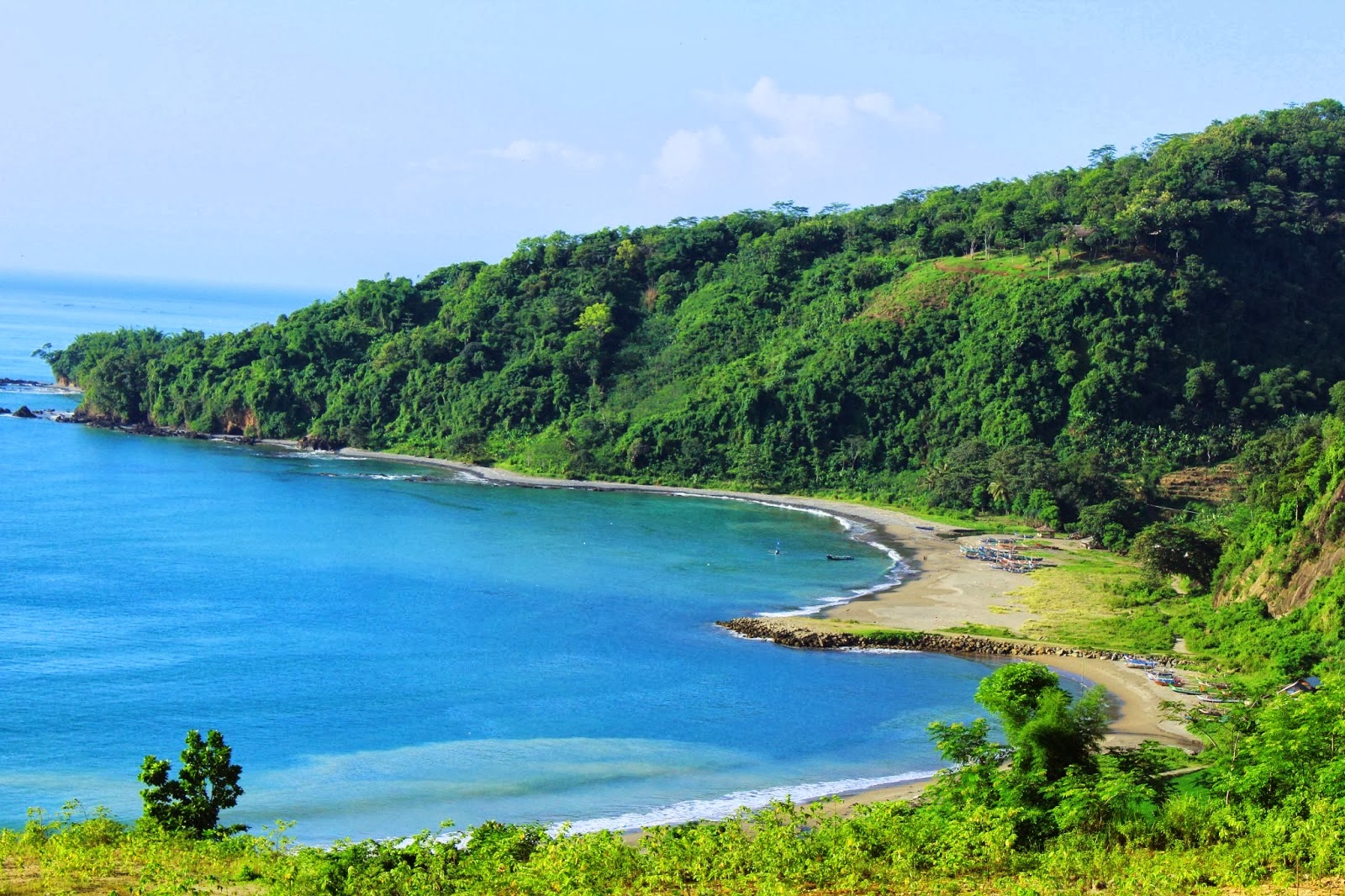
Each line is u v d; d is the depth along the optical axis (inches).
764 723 3046.3
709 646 3791.8
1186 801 1635.1
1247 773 1673.2
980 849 1502.2
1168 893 1315.2
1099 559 5324.8
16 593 4244.6
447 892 1423.5
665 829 1726.1
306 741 2837.1
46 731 2837.1
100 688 3174.2
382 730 2938.0
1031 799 1700.3
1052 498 6067.9
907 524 6215.6
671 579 4803.2
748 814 2281.0
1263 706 1921.8
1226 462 6466.5
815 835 1583.4
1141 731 2844.5
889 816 1635.1
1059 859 1449.3
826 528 6127.0
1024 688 1831.9
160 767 1770.4
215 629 3848.4
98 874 1449.3
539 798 2512.3
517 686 3329.2
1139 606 4293.8
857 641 3811.5
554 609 4242.1
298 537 5561.0
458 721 3019.2
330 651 3627.0
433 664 3521.2
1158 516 5841.5
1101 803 1622.8
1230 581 4097.0
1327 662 3034.0
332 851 1547.7
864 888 1427.2
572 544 5541.3
